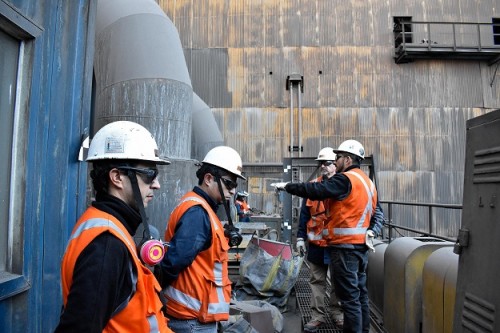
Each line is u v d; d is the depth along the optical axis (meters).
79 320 1.07
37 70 2.15
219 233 2.22
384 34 19.09
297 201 9.56
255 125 18.52
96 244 1.20
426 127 18.55
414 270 3.54
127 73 4.65
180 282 2.18
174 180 4.55
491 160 1.94
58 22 2.40
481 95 18.83
